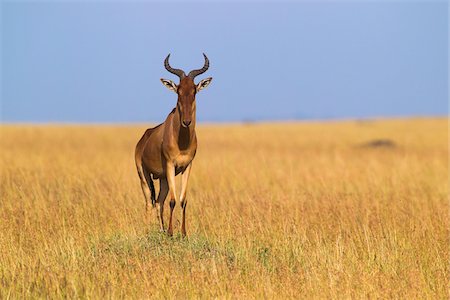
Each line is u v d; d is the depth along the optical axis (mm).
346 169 74188
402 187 61812
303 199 51125
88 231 39000
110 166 75062
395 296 28828
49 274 30141
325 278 31047
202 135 179625
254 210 44719
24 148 109000
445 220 44438
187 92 37438
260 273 32031
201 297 28516
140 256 33719
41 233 37656
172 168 38875
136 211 43156
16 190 52375
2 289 28719
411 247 36781
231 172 70500
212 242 36688
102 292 28562
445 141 151250
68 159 85125
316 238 37719
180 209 46844
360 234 39000
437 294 29719
